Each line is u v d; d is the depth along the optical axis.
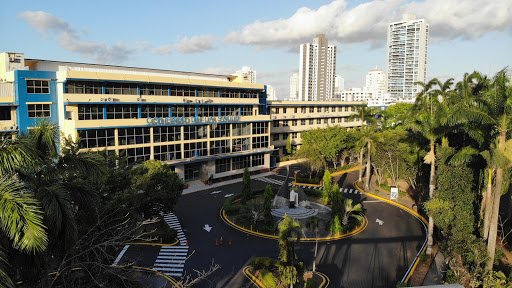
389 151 52.50
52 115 45.34
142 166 34.50
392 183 59.50
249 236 36.31
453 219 28.17
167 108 53.88
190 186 57.06
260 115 67.06
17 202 10.45
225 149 62.06
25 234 10.36
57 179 14.30
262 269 28.22
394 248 33.72
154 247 32.84
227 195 52.34
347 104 95.12
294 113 81.75
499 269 27.48
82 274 17.91
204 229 38.25
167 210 34.53
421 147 47.81
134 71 58.53
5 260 10.66
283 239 25.22
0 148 11.20
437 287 14.11
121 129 48.28
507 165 23.83
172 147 54.72
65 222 12.96
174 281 26.41
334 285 26.70
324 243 34.66
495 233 24.47
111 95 46.81
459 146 39.66
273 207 44.66
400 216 43.56
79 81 44.72
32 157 11.91
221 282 26.69
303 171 69.75
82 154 15.03
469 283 23.70
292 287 25.16
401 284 24.91
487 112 24.91
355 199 51.50
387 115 90.56
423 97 43.34
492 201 28.20
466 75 39.72
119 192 26.05
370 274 28.52
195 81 55.91
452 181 30.12
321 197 51.16
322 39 194.75
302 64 194.25
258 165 68.12
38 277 13.25
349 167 73.81
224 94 62.09
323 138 61.81
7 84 42.91
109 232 18.80
